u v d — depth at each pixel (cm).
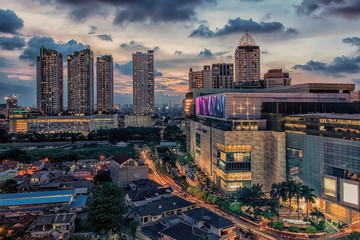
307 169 12150
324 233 9675
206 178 16950
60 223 9112
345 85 17050
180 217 10012
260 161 13825
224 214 11581
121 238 9500
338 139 10644
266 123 14412
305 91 17150
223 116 16212
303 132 12494
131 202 11681
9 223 9862
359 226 10250
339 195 10456
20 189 14450
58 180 15850
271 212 10806
